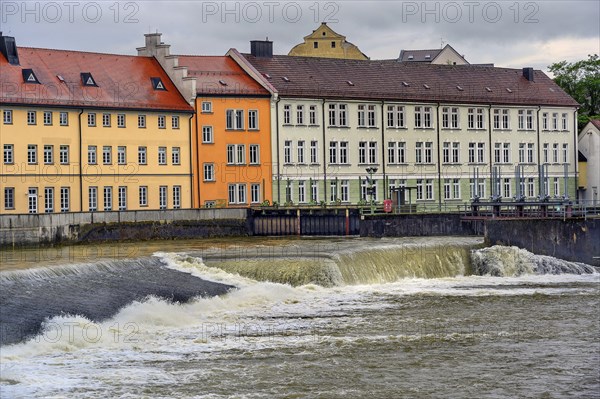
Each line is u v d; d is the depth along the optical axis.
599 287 84.56
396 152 133.62
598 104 178.75
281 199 124.31
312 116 127.25
